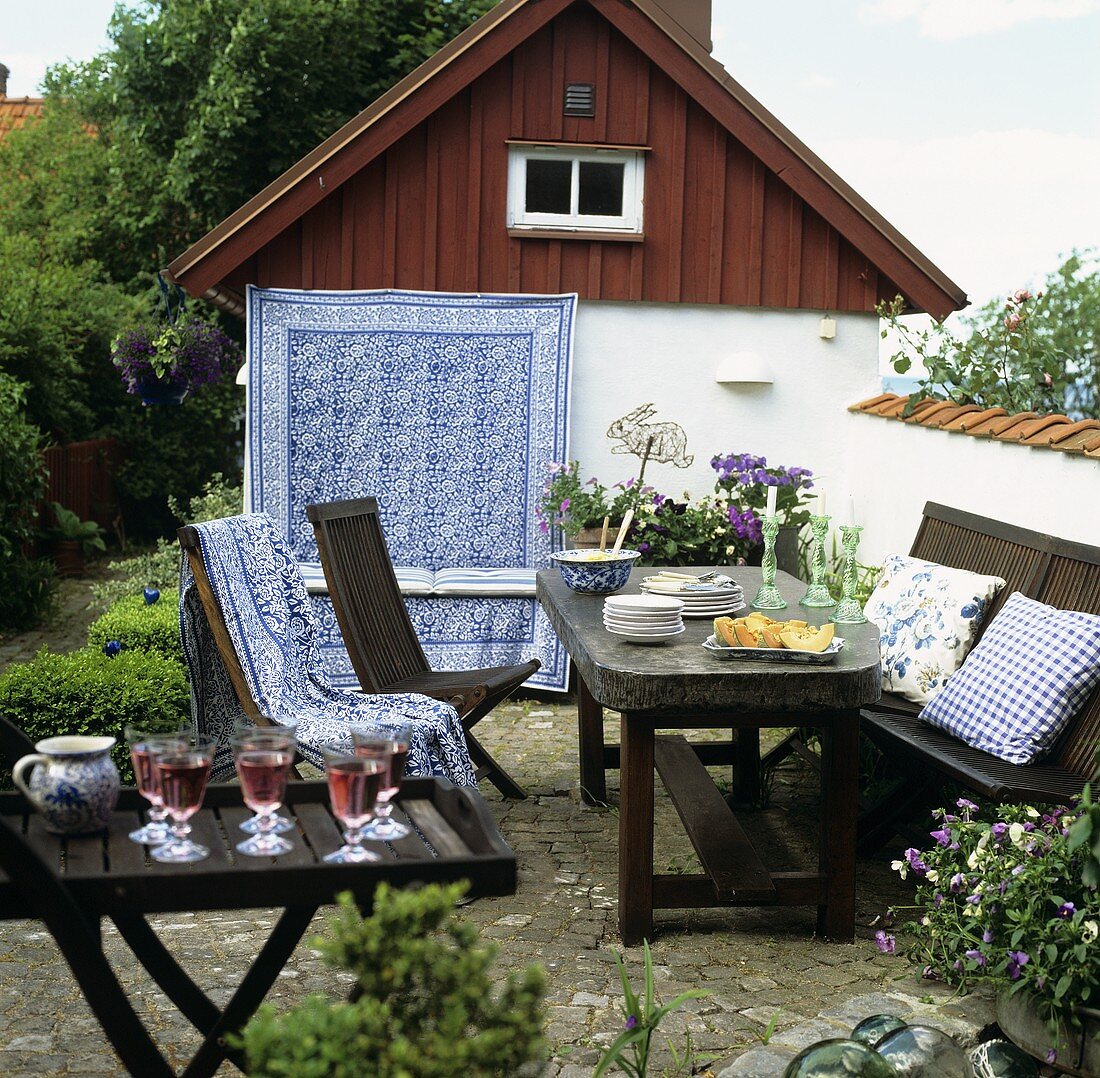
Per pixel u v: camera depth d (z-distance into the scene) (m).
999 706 4.38
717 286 8.27
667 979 3.73
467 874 2.42
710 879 4.05
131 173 15.51
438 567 8.05
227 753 5.29
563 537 8.04
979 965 3.43
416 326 7.98
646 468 8.38
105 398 14.72
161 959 2.91
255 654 4.83
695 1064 3.16
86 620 10.44
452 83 7.86
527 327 8.02
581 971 3.78
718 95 8.08
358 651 5.34
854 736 4.02
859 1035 2.97
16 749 2.90
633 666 3.85
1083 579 4.70
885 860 4.93
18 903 2.30
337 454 7.98
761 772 5.68
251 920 4.12
